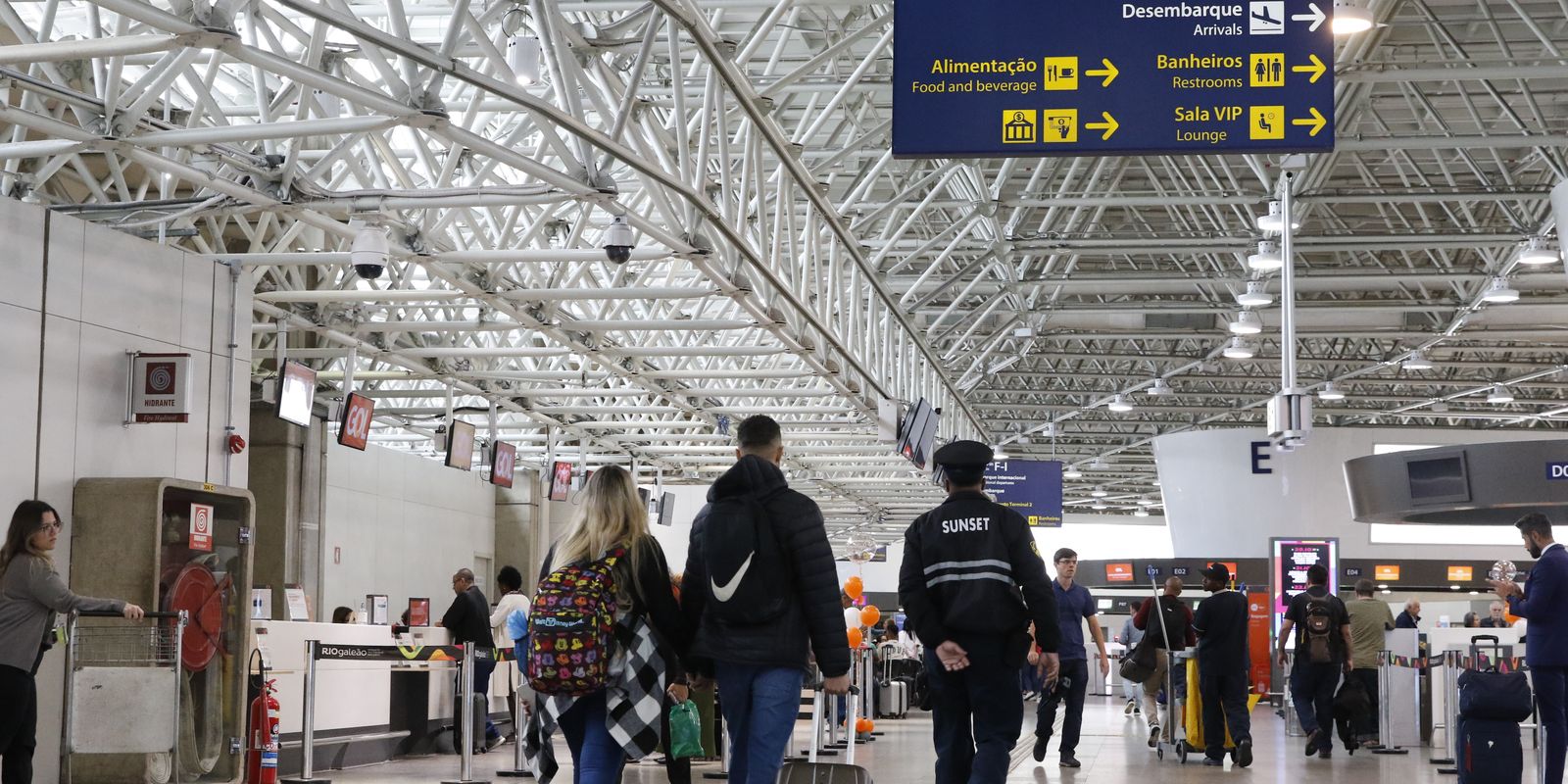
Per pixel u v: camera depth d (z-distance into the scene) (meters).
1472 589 37.00
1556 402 39.88
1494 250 25.98
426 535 25.52
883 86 16.11
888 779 11.72
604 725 5.73
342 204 11.32
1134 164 21.23
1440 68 15.60
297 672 12.29
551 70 9.61
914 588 7.03
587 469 26.97
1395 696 15.91
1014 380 40.06
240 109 14.02
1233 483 36.38
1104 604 38.91
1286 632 14.70
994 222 21.38
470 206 11.23
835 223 16.08
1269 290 27.25
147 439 10.87
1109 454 47.88
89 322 10.34
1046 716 13.02
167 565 10.06
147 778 9.65
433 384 24.72
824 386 22.72
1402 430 36.47
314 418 20.84
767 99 12.30
